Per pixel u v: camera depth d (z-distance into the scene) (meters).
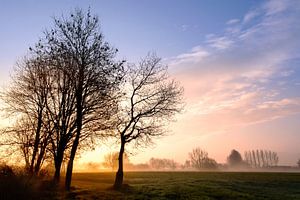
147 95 42.84
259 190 42.31
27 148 36.59
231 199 33.34
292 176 67.06
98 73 35.97
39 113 37.28
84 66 35.81
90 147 38.69
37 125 37.34
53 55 35.72
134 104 42.22
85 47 36.25
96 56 36.16
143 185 44.84
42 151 36.31
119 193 34.00
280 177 64.31
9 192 25.12
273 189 44.25
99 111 36.84
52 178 35.00
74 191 33.66
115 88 36.78
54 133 36.03
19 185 26.12
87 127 37.62
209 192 37.09
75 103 36.19
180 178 63.25
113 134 39.44
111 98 36.81
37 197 27.05
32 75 37.31
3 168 27.70
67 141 35.78
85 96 35.69
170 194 34.66
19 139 36.91
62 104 36.12
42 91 36.69
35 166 35.75
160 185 44.62
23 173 28.81
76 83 35.78
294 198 35.19
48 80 36.66
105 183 52.62
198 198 32.62
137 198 30.88
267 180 57.03
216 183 49.06
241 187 44.75
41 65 36.66
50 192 30.09
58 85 36.31
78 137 36.06
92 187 40.94
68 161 37.97
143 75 42.88
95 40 36.66
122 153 41.03
